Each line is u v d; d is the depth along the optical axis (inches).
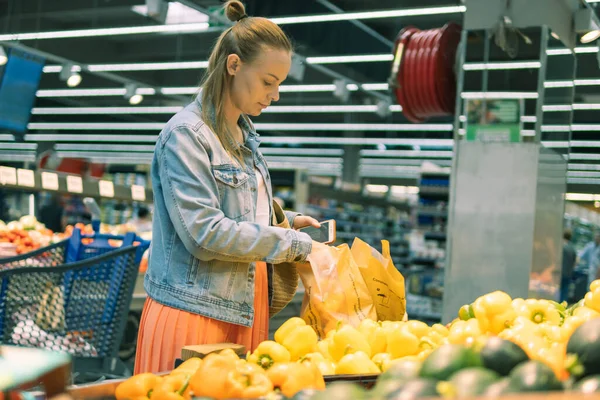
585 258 523.8
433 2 406.3
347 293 86.7
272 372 56.3
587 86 507.5
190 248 79.9
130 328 208.7
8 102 422.9
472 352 50.9
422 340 72.2
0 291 139.3
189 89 597.6
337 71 554.9
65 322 144.4
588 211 1006.4
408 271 450.0
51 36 448.1
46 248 172.6
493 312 74.2
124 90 634.2
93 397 57.8
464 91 178.2
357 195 740.0
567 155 197.5
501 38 172.9
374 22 483.5
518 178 172.2
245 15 88.4
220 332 83.9
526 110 172.6
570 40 193.2
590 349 50.1
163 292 82.9
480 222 174.9
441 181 466.0
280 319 215.3
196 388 54.7
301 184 660.1
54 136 909.2
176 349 81.5
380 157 975.6
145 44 542.3
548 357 60.3
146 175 910.4
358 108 658.8
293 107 676.7
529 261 170.1
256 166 91.7
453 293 176.4
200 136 82.0
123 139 915.4
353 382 62.1
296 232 84.5
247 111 86.9
